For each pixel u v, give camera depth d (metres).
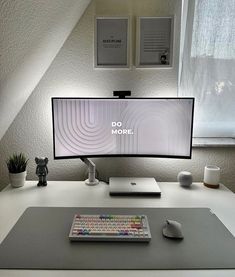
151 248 0.92
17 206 1.24
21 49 0.98
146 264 0.84
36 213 1.17
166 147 1.51
